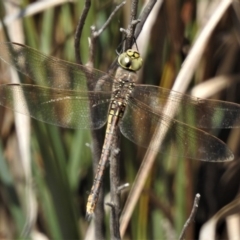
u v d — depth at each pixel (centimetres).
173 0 166
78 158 169
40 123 166
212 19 166
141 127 161
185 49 167
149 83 168
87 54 167
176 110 161
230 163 171
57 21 169
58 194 167
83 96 161
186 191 167
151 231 169
